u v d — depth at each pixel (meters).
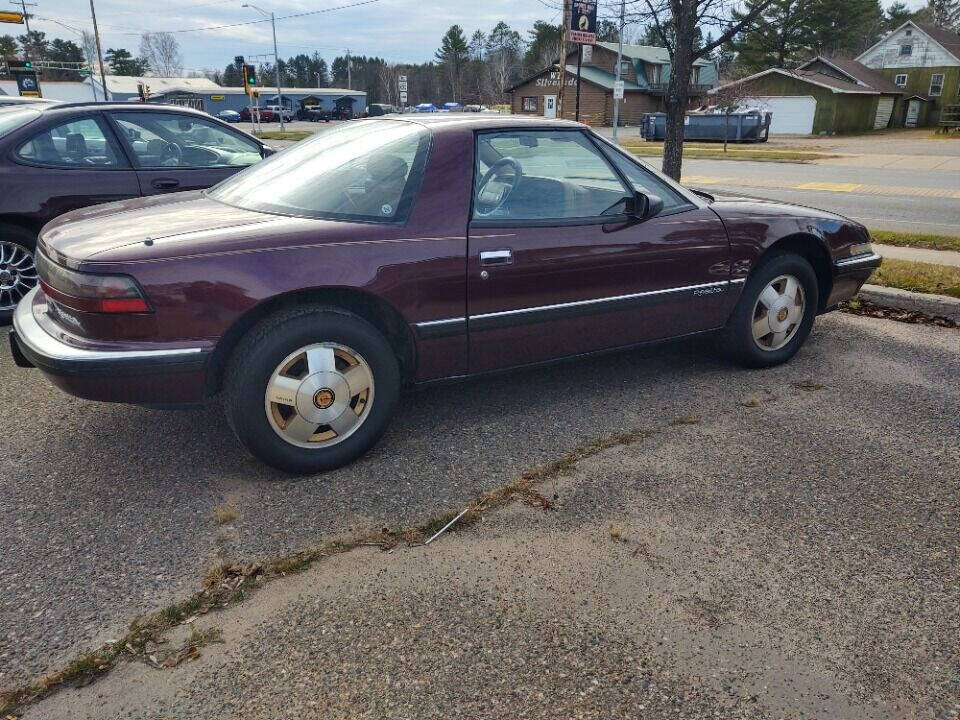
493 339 3.62
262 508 3.02
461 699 2.07
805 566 2.66
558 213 3.73
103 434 3.71
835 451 3.52
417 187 3.40
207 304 2.95
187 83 81.25
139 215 3.44
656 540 2.80
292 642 2.28
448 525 2.89
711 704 2.06
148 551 2.73
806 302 4.70
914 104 52.56
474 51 101.12
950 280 6.34
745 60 57.25
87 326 2.92
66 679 2.14
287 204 3.45
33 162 5.44
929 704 2.07
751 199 4.75
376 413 3.37
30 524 2.90
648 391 4.28
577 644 2.27
